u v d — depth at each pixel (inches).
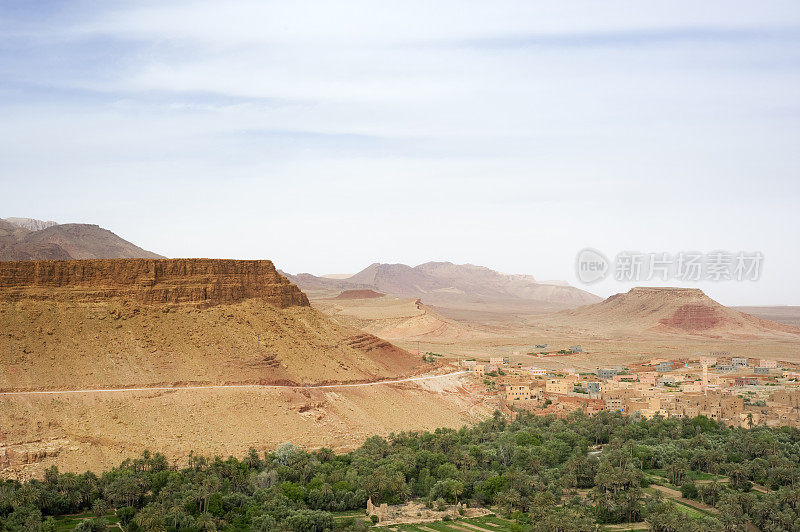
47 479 7509.8
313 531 7027.6
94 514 7249.0
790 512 7598.4
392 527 7440.9
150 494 7500.0
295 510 7332.7
